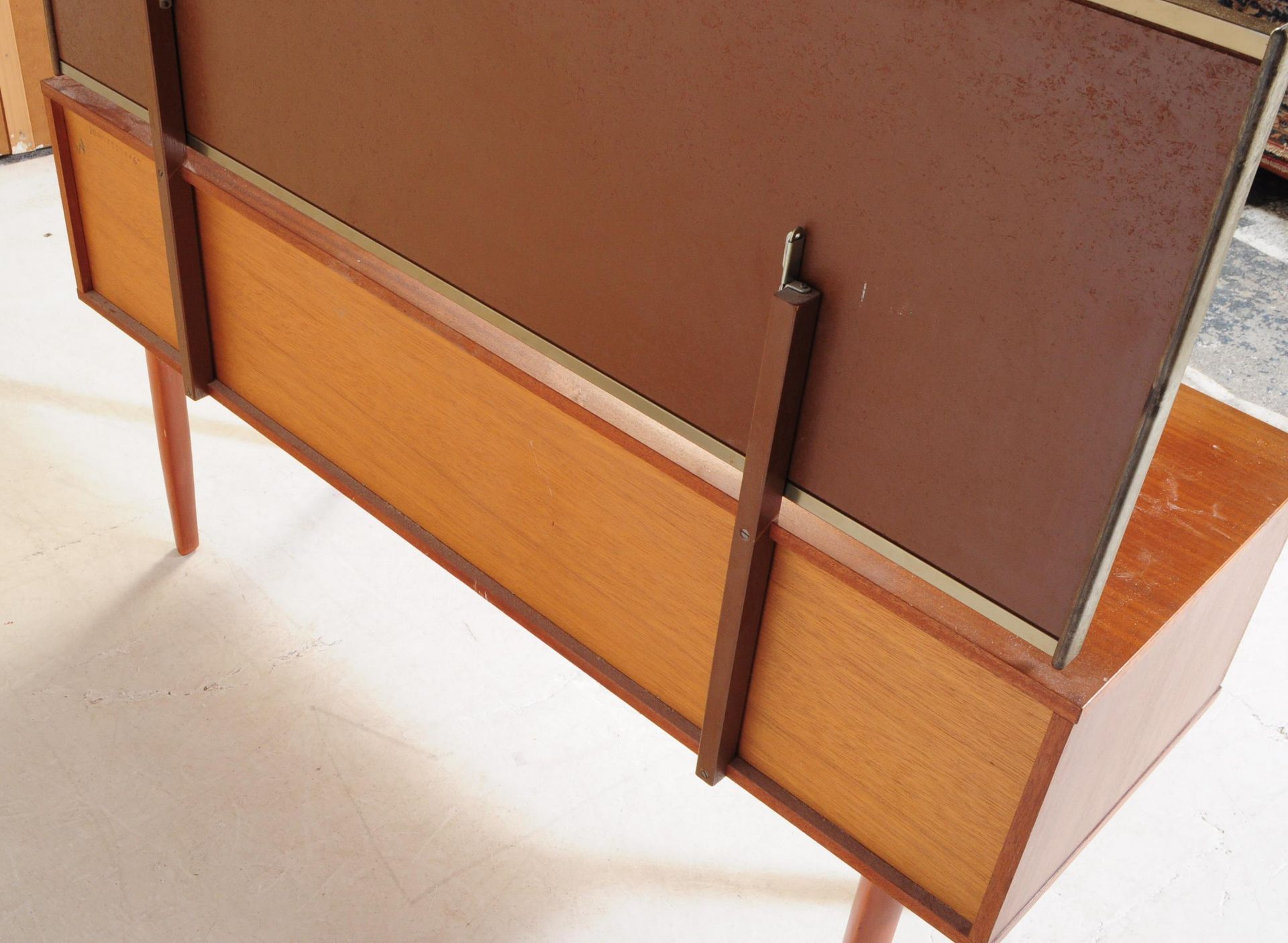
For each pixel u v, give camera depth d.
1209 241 0.63
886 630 0.91
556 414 1.08
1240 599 1.15
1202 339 2.63
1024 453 0.76
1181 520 1.08
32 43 2.84
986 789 0.90
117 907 1.42
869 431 0.84
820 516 0.91
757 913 1.50
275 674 1.74
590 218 0.94
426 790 1.61
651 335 0.94
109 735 1.62
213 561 1.92
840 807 1.03
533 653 1.83
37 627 1.77
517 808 1.60
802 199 0.80
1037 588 0.80
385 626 1.84
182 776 1.58
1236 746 1.79
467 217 1.04
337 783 1.60
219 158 1.27
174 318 1.53
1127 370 0.69
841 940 1.48
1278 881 1.60
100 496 2.01
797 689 1.01
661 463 0.98
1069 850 1.07
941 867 0.97
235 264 1.36
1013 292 0.72
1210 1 0.60
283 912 1.44
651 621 1.10
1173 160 0.63
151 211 1.45
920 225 0.75
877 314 0.79
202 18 1.18
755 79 0.79
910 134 0.73
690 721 1.12
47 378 2.25
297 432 1.42
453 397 1.18
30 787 1.54
